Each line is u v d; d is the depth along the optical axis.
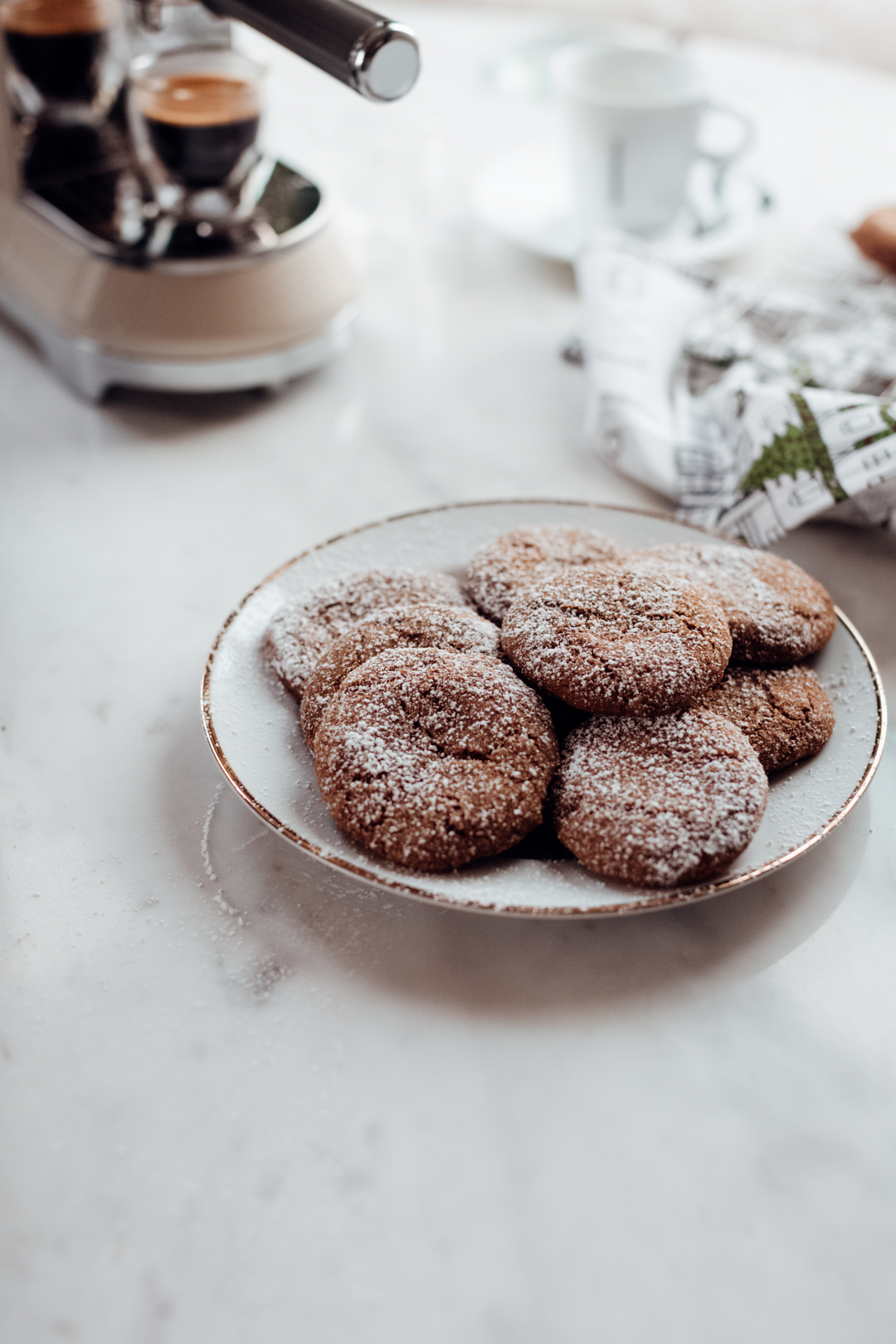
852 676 0.49
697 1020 0.44
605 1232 0.40
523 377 0.70
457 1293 0.39
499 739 0.45
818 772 0.47
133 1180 0.41
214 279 0.63
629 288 0.68
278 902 0.47
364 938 0.46
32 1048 0.43
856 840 0.48
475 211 0.80
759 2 1.16
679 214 0.78
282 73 1.01
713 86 0.77
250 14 0.51
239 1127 0.42
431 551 0.55
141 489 0.63
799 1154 0.41
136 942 0.46
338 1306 0.39
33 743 0.52
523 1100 0.42
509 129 0.95
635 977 0.45
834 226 0.77
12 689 0.54
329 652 0.49
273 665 0.50
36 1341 0.38
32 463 0.65
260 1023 0.44
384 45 0.48
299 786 0.46
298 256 0.65
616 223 0.76
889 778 0.50
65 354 0.67
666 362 0.66
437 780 0.45
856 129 0.93
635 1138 0.41
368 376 0.70
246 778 0.46
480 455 0.65
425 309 0.75
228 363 0.65
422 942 0.46
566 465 0.65
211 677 0.49
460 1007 0.44
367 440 0.66
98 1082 0.42
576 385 0.70
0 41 0.64
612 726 0.46
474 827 0.44
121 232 0.65
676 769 0.45
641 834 0.43
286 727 0.48
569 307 0.75
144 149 0.66
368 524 0.58
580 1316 0.39
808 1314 0.39
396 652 0.48
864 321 0.69
